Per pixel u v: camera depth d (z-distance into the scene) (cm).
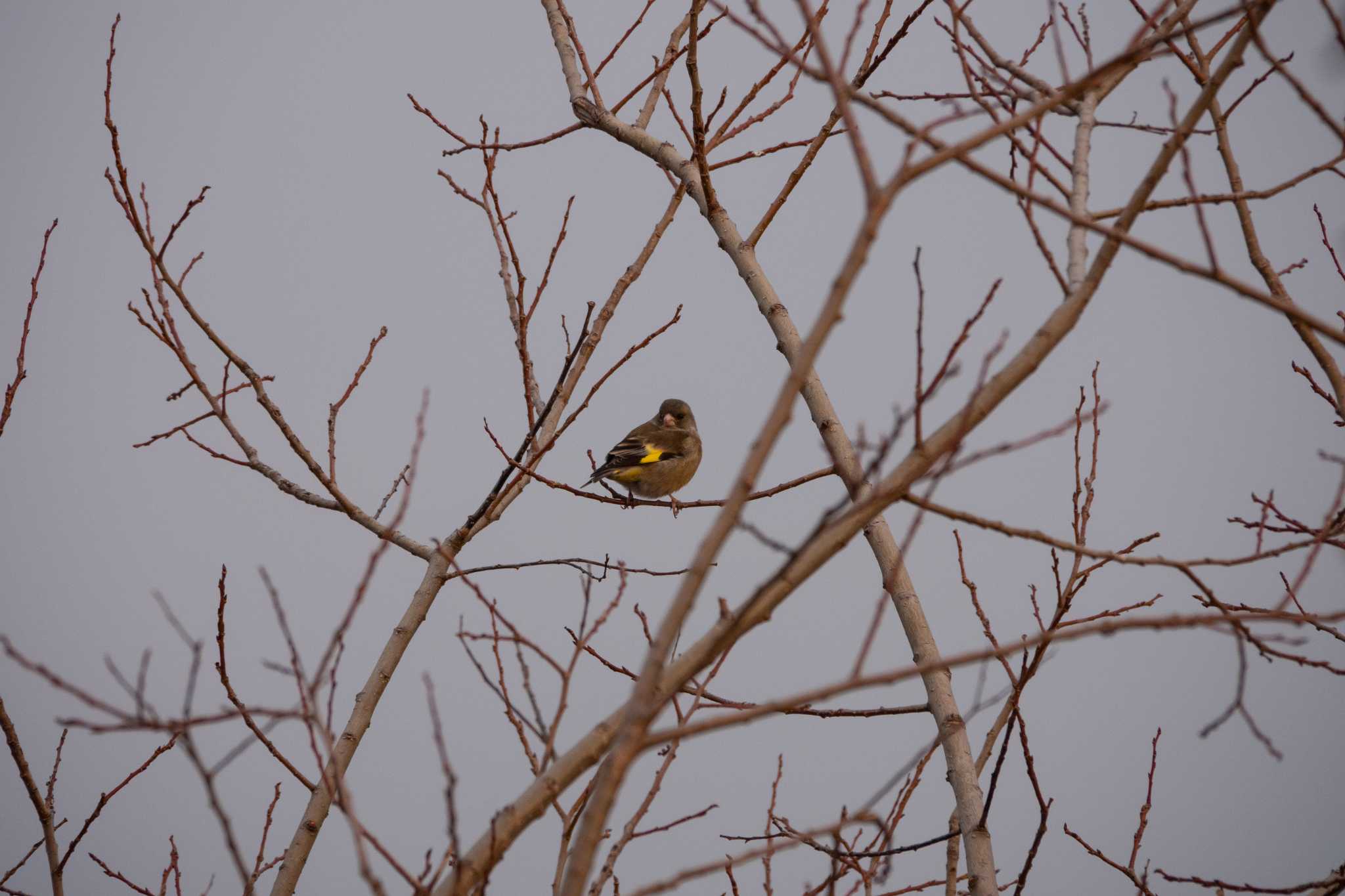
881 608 674
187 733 736
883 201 662
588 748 749
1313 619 732
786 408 652
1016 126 698
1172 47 1143
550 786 738
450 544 1390
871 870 1091
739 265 1313
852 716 1112
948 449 778
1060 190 1034
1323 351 1136
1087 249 901
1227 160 1185
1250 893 1067
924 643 1092
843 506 646
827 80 688
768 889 1108
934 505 753
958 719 1062
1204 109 812
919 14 1312
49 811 1097
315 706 757
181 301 1401
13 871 1091
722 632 668
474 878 718
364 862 702
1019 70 1260
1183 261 745
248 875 732
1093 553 809
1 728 1087
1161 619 718
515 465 1392
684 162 1430
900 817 1122
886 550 1130
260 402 1411
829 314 656
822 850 1066
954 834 1048
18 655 803
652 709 636
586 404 1413
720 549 647
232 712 794
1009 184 743
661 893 691
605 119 1509
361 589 790
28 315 1289
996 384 800
